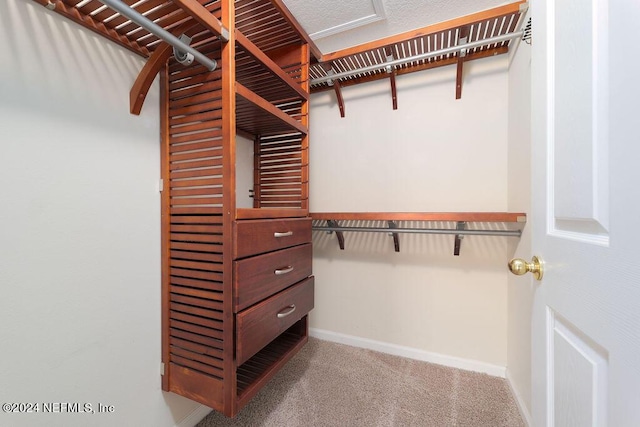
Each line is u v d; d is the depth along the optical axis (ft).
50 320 2.50
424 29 4.35
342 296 6.27
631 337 1.14
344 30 4.77
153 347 3.44
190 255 3.34
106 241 2.95
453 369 5.22
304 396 4.49
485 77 5.00
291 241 4.01
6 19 2.23
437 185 5.39
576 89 1.61
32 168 2.38
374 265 5.97
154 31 2.39
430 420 3.98
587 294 1.47
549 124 1.97
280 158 5.50
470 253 5.21
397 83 5.67
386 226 5.79
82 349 2.74
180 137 3.40
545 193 2.02
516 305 4.44
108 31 2.90
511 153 4.65
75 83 2.68
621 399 1.19
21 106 2.32
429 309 5.51
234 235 3.00
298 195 5.32
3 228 2.22
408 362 5.48
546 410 1.95
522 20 4.05
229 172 3.01
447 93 5.27
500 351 5.01
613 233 1.27
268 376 3.70
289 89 4.60
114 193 3.03
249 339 3.13
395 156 5.73
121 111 3.09
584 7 1.52
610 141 1.31
